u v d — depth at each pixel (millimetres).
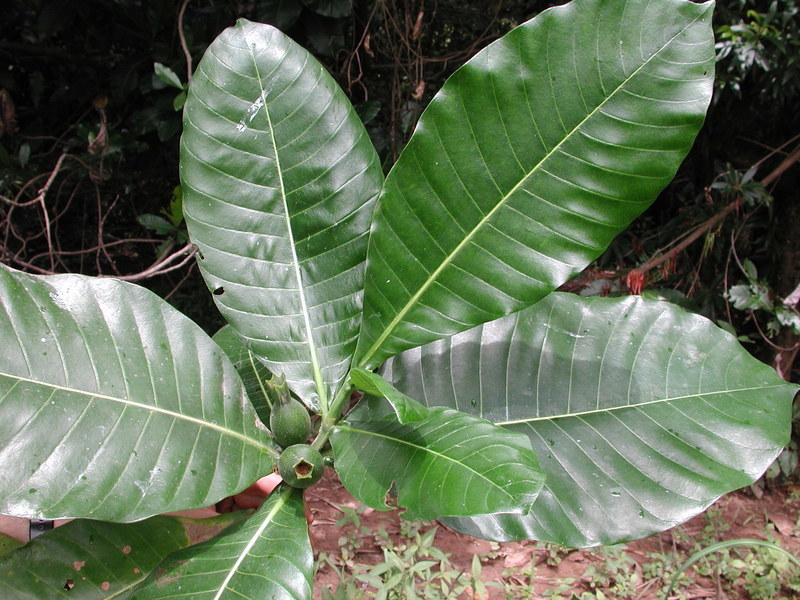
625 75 441
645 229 2232
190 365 479
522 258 467
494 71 450
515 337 542
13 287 444
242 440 475
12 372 426
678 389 512
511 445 402
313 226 523
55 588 445
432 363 536
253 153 524
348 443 473
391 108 1854
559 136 453
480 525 465
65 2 1970
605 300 554
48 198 2115
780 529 1805
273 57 535
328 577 1491
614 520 469
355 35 1920
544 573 1582
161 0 1876
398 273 486
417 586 1414
